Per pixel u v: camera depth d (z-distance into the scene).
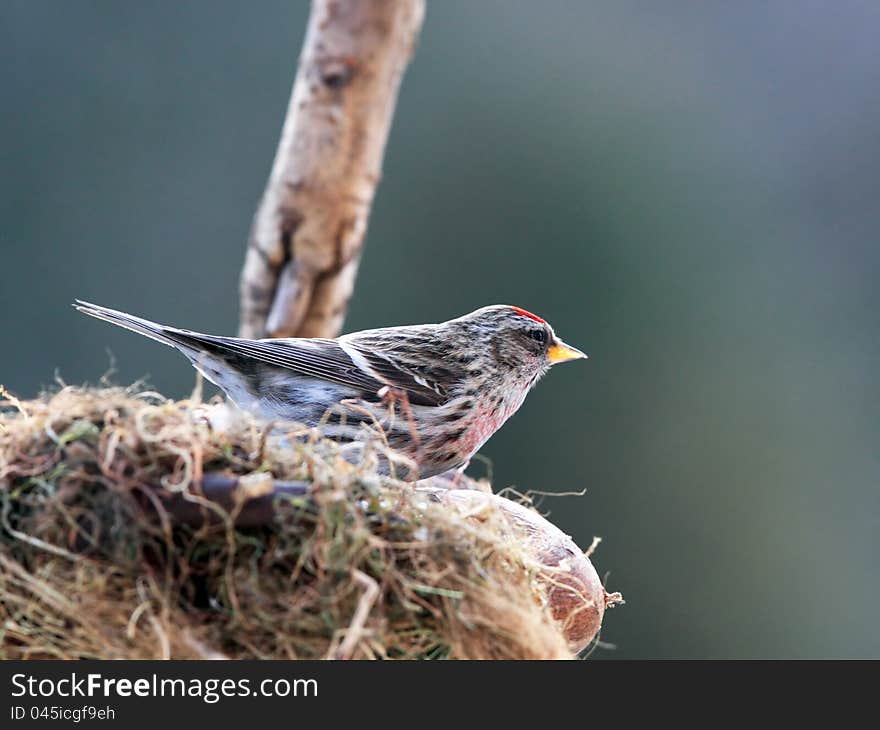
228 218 13.34
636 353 13.45
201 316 13.06
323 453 4.79
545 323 7.91
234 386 6.89
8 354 12.41
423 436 7.09
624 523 12.74
